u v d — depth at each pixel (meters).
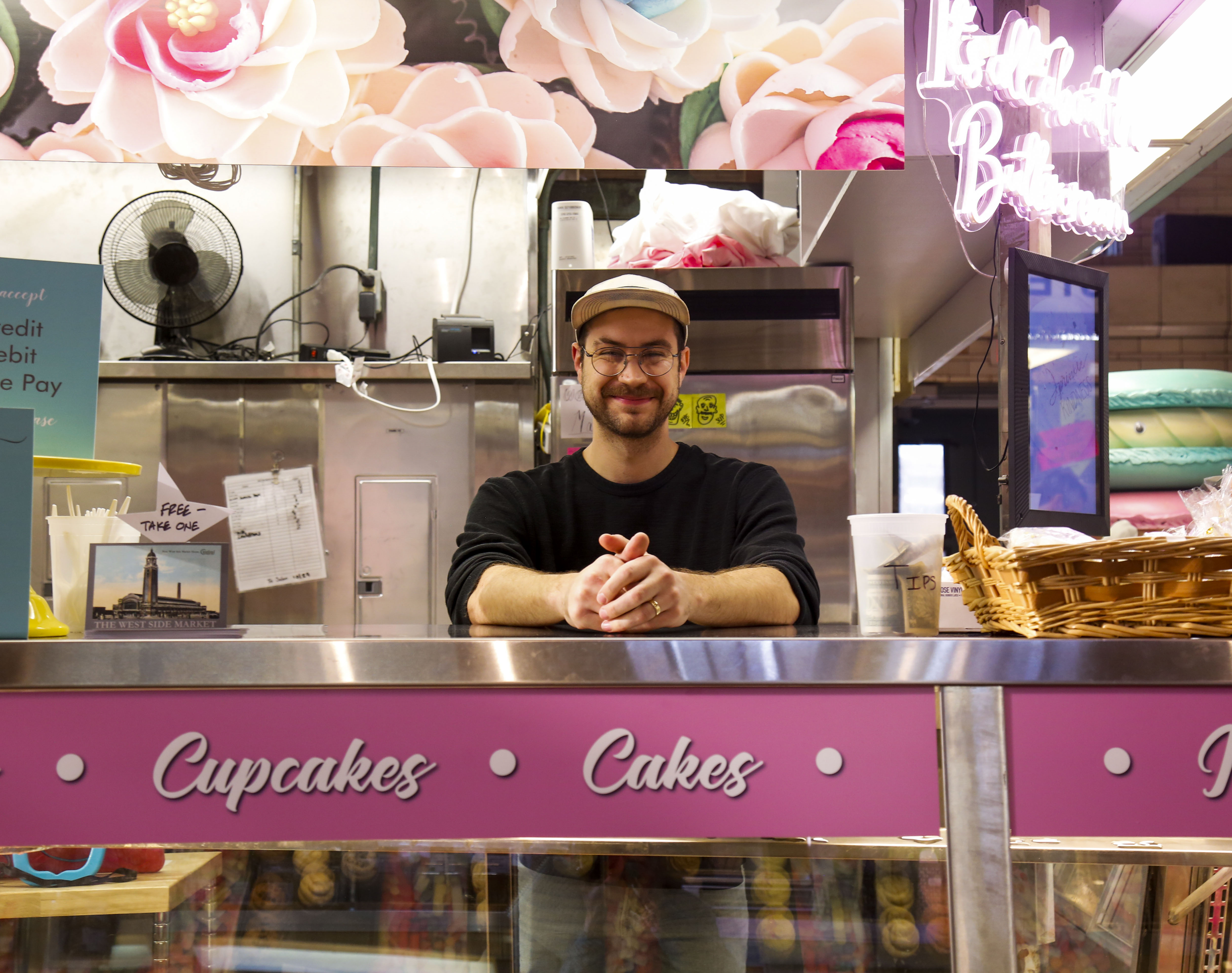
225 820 0.81
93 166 3.70
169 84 1.58
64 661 0.80
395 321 3.75
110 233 3.48
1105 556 0.83
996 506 3.72
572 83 1.62
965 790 0.82
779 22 1.63
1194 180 3.58
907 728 0.82
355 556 3.38
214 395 3.37
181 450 3.34
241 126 1.60
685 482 1.65
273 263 3.74
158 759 0.81
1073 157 2.22
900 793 0.82
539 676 0.81
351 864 0.83
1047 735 0.82
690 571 1.13
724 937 0.82
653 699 0.82
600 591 0.97
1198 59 2.52
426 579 3.38
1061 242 2.35
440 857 0.83
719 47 1.63
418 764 0.81
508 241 3.80
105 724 0.81
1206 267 3.89
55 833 0.80
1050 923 0.81
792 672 0.82
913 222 2.30
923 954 0.81
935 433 3.74
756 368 2.62
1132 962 0.81
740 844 0.83
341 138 1.61
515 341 3.77
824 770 0.82
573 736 0.82
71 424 1.05
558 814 0.81
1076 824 0.82
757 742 0.82
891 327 3.50
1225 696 0.83
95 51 1.57
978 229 2.23
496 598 1.19
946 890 0.82
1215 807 0.82
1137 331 3.94
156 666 0.81
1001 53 1.90
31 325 1.04
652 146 1.64
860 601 0.98
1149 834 0.82
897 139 1.63
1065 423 1.89
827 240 2.44
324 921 0.83
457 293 3.77
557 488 1.66
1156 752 0.82
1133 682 0.83
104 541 1.10
